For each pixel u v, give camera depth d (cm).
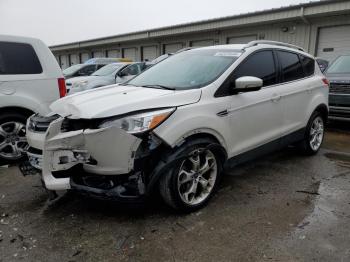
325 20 1434
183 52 446
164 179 296
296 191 374
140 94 321
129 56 2661
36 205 340
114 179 286
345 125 771
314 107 486
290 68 452
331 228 292
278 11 1504
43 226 298
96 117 274
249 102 369
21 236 282
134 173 284
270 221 305
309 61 500
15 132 474
